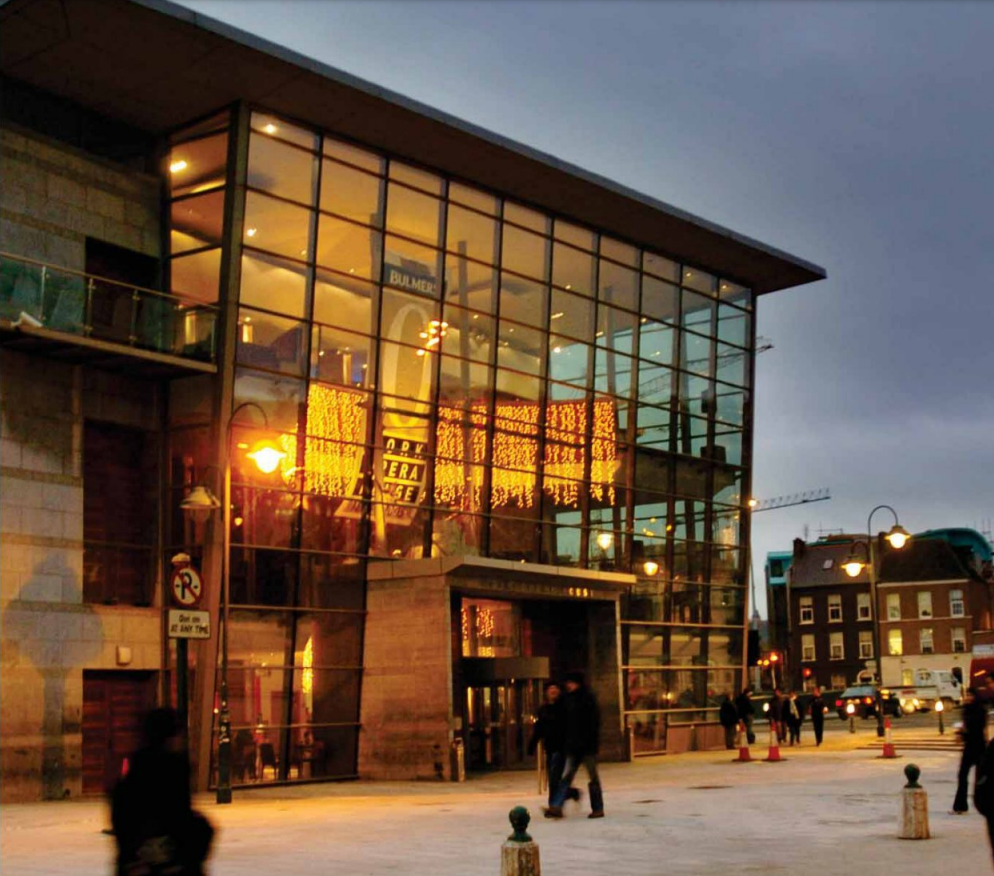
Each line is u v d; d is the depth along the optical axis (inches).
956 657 4072.3
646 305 1659.7
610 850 617.6
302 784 1214.3
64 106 1202.0
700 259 1720.0
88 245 1198.9
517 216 1489.9
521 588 1338.6
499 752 1352.1
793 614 4360.2
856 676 4207.7
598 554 1560.0
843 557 4325.8
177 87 1186.0
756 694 3253.0
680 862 571.5
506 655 1433.3
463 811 847.1
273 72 1172.5
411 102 1253.7
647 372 1654.8
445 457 1387.8
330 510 1273.4
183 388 1214.3
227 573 1005.8
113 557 1183.6
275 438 1227.2
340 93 1217.4
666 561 1663.4
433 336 1385.3
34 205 1144.2
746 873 529.3
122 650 1151.0
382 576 1277.1
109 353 1122.0
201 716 1149.7
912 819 632.4
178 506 1202.6
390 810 872.9
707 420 1742.1
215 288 1205.1
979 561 4360.2
